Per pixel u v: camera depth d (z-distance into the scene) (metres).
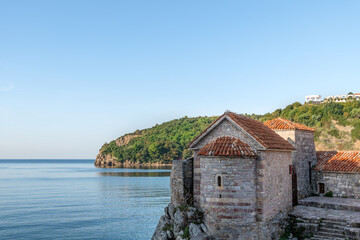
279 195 26.02
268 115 139.38
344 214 26.28
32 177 160.38
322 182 34.50
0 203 76.25
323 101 136.38
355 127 104.94
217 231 22.89
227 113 25.64
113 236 47.41
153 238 27.45
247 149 23.36
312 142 36.66
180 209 26.27
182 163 27.69
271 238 23.17
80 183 127.75
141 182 130.88
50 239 45.75
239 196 22.81
